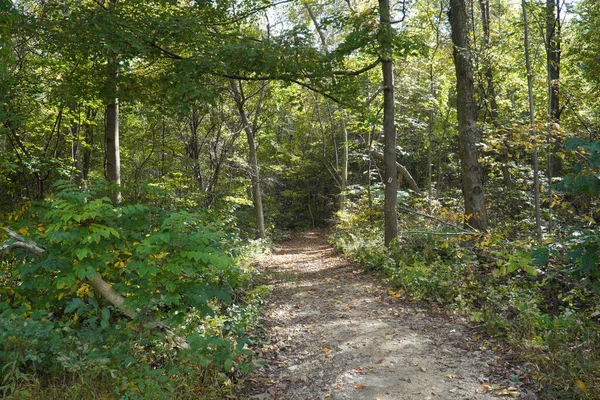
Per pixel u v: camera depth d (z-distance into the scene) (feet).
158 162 57.41
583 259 11.00
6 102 29.48
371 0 54.70
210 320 19.77
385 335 20.29
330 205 119.65
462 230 32.83
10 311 14.15
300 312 25.75
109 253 14.10
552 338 16.58
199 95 29.17
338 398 14.65
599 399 12.80
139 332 15.52
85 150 53.62
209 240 14.82
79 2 31.78
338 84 34.99
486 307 21.76
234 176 69.10
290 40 31.63
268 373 16.97
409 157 85.30
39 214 15.49
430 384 15.14
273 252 63.67
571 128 30.01
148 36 27.78
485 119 47.57
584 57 38.58
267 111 65.00
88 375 13.24
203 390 14.44
